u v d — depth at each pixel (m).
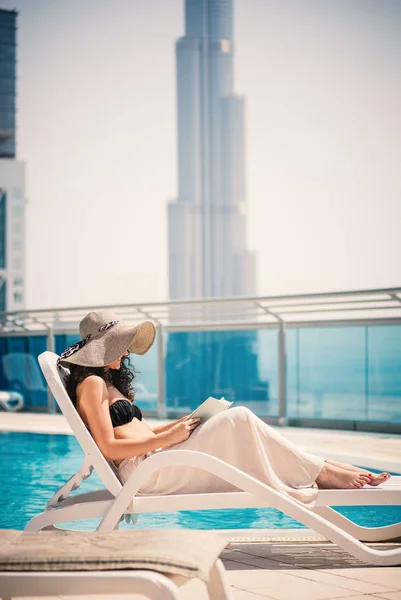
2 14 55.41
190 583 3.47
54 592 2.19
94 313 4.25
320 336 10.66
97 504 3.84
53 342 13.87
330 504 3.88
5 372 14.48
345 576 3.62
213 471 3.71
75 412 3.88
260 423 4.00
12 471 7.50
